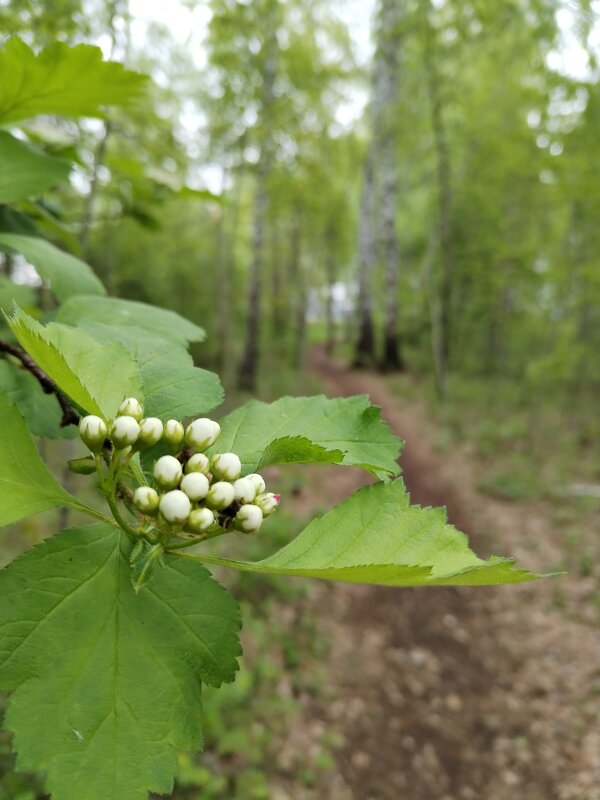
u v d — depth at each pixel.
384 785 4.42
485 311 15.70
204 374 1.30
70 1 3.11
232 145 10.15
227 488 1.03
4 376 1.47
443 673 5.69
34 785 2.79
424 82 13.09
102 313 1.61
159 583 1.00
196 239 14.71
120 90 1.54
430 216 18.05
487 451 11.29
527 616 6.50
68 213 3.31
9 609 0.90
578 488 9.55
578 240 12.38
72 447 3.60
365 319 20.19
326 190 12.51
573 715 5.14
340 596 6.56
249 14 9.09
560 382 13.67
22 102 1.56
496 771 4.68
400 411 14.13
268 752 4.35
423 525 0.95
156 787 0.85
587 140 10.59
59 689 0.87
